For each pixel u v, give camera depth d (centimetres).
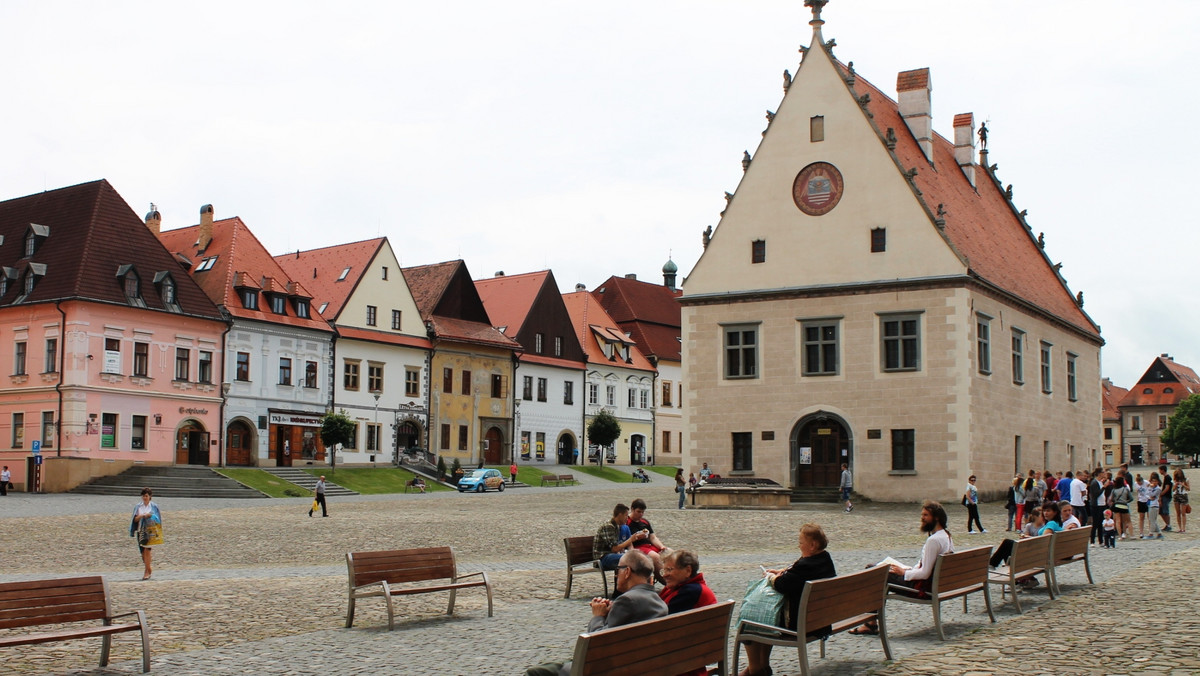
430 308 8681
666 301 11588
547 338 9544
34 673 1399
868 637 1567
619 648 920
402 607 1970
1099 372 7025
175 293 6875
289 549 3209
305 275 8362
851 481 5097
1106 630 1538
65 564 2877
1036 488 3688
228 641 1619
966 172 6538
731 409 5444
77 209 6881
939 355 5019
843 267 5247
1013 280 5744
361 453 7906
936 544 1555
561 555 3044
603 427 9262
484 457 8812
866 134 5256
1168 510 3678
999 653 1392
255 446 7231
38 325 6469
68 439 6250
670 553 1277
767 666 1302
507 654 1495
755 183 5497
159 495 5947
